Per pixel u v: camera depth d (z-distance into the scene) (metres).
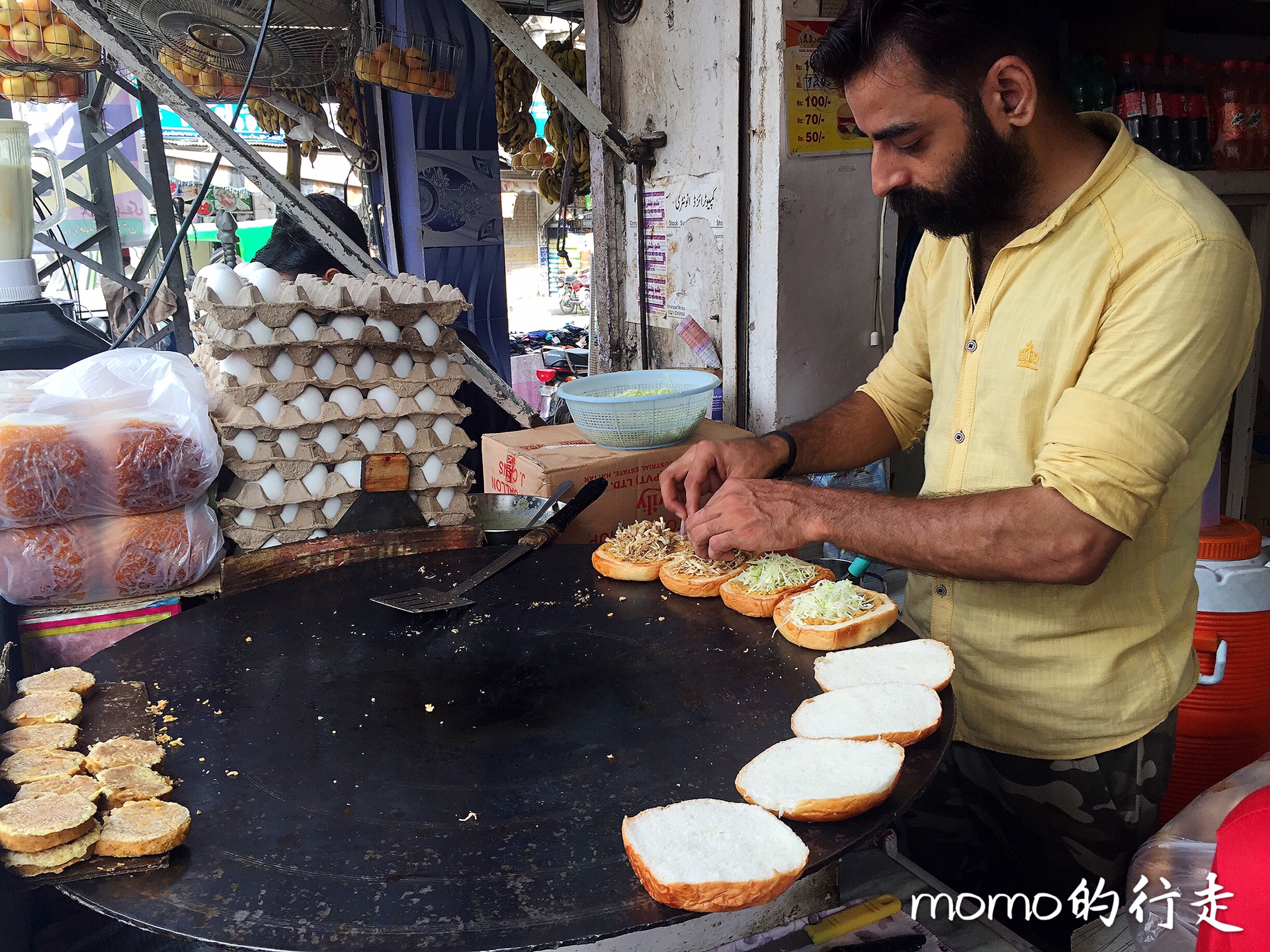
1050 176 1.19
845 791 0.86
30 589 1.40
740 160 2.42
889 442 1.63
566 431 2.27
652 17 2.73
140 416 1.43
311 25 2.77
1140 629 1.27
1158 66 2.81
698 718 1.03
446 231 4.78
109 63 3.87
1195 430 1.10
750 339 2.54
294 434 1.65
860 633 1.19
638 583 1.42
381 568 1.50
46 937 1.19
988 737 1.38
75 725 1.01
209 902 0.76
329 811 0.88
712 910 0.74
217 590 1.53
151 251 3.93
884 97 1.11
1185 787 1.88
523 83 4.73
